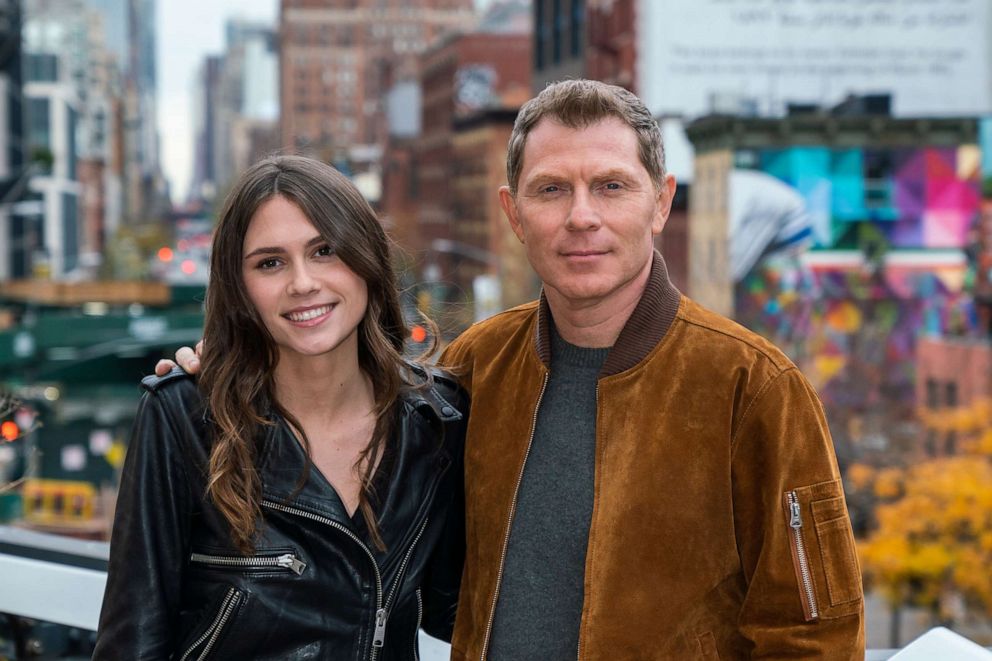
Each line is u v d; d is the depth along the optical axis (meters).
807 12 46.16
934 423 27.41
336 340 2.28
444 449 2.44
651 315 2.30
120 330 22.11
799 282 44.06
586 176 2.21
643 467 2.25
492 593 2.36
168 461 2.23
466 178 77.50
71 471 22.47
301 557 2.25
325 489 2.27
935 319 43.97
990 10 45.38
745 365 2.23
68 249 93.31
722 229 44.38
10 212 48.88
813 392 2.25
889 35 46.34
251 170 2.29
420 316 2.65
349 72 174.12
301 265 2.25
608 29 50.09
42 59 92.06
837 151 44.31
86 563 3.07
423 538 2.41
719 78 46.31
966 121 45.09
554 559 2.30
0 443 3.67
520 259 48.16
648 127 2.27
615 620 2.22
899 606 19.88
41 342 21.75
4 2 42.03
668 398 2.26
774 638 2.19
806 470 2.19
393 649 2.39
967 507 19.11
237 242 2.27
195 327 22.88
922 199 44.66
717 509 2.23
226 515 2.17
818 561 2.18
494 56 80.69
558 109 2.25
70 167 96.38
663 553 2.23
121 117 189.50
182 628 2.29
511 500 2.36
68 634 3.07
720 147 44.66
